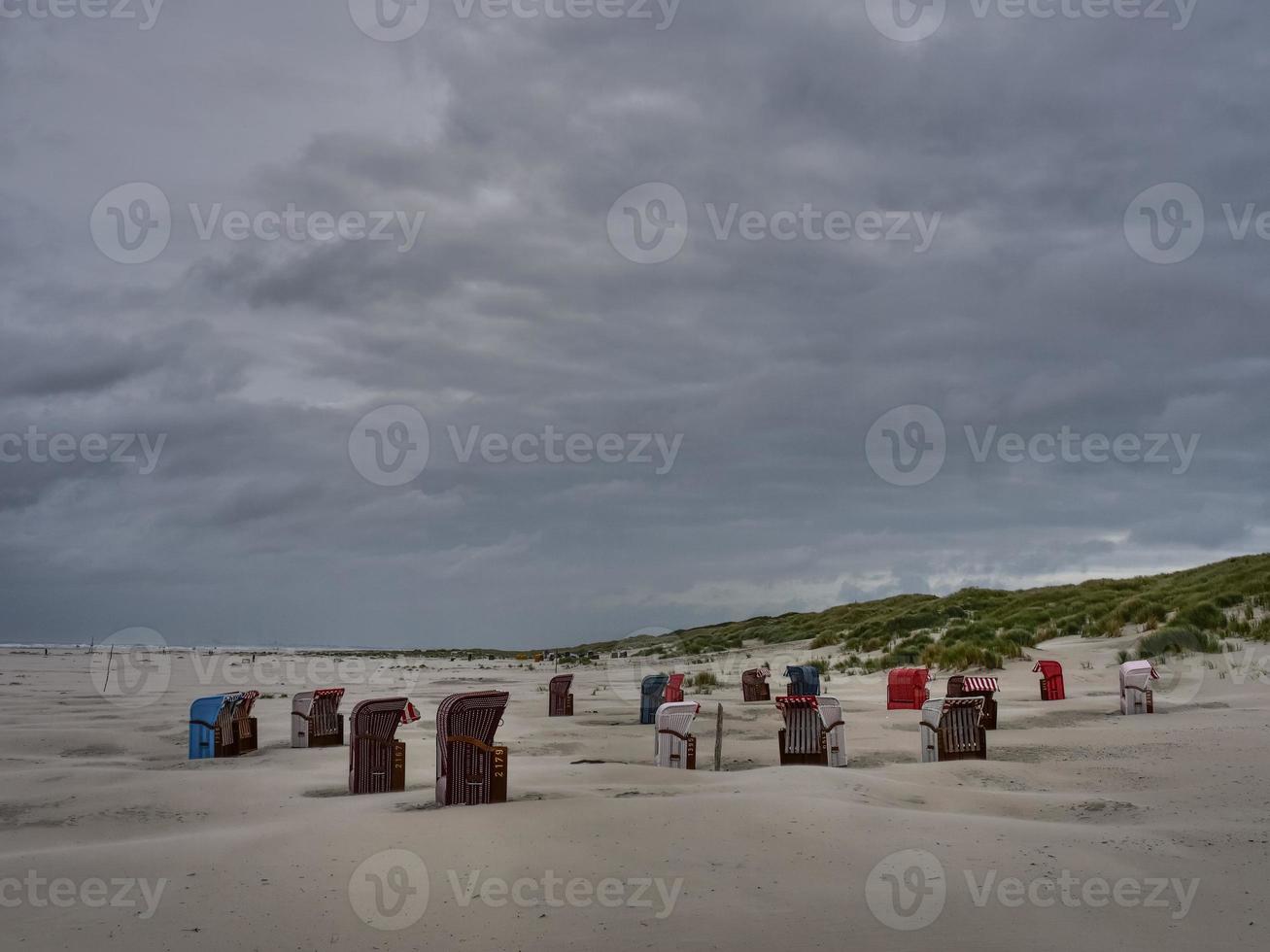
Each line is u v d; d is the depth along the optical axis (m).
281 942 6.35
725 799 10.10
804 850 8.33
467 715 10.73
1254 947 6.29
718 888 7.36
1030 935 6.47
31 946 6.31
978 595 51.59
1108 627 35.00
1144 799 11.15
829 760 14.93
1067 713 20.38
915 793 11.16
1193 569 44.88
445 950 6.19
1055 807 10.70
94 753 18.12
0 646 146.75
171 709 26.94
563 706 25.22
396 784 12.55
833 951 6.16
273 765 15.82
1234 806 10.62
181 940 6.39
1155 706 20.39
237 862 8.07
